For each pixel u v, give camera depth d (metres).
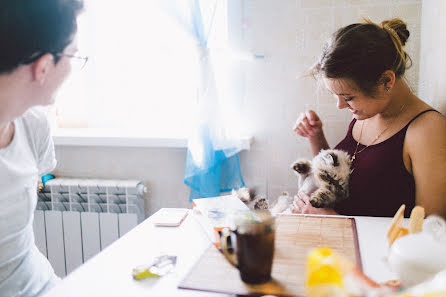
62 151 1.84
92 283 0.65
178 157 1.75
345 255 0.70
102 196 1.71
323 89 1.57
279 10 1.57
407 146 1.02
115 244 0.81
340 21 1.52
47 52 0.64
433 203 0.94
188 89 1.78
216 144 1.58
